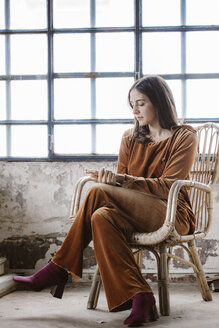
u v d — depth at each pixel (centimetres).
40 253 338
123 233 225
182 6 348
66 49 354
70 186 341
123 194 226
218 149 275
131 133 262
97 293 248
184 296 288
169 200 219
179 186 221
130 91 252
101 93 354
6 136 357
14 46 357
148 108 247
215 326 203
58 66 354
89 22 354
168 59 350
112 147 354
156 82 249
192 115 350
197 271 266
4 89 358
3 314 235
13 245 339
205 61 350
